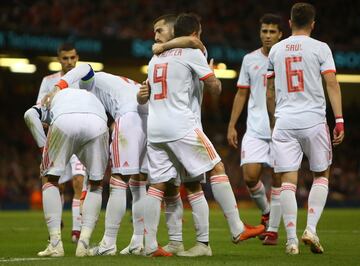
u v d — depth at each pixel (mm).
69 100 23281
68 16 92875
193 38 22875
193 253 22875
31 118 24703
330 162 24016
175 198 24031
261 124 30719
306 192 88938
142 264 20078
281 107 24203
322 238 30250
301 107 23750
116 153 23578
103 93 24797
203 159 22453
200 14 103438
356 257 22500
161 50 23031
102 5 97188
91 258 21969
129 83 24859
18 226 41562
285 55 24047
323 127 23734
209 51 89812
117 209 23672
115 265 19859
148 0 101625
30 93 104375
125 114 23891
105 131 23391
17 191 84062
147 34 92625
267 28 30578
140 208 24328
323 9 108938
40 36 78438
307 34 24375
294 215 23672
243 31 103250
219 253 24109
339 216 49906
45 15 90750
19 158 91000
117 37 84250
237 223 22797
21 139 96438
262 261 21172
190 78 22828
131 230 36281
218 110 111562
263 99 30891
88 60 83250
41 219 50125
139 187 24453
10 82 103250
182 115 22500
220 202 22828
